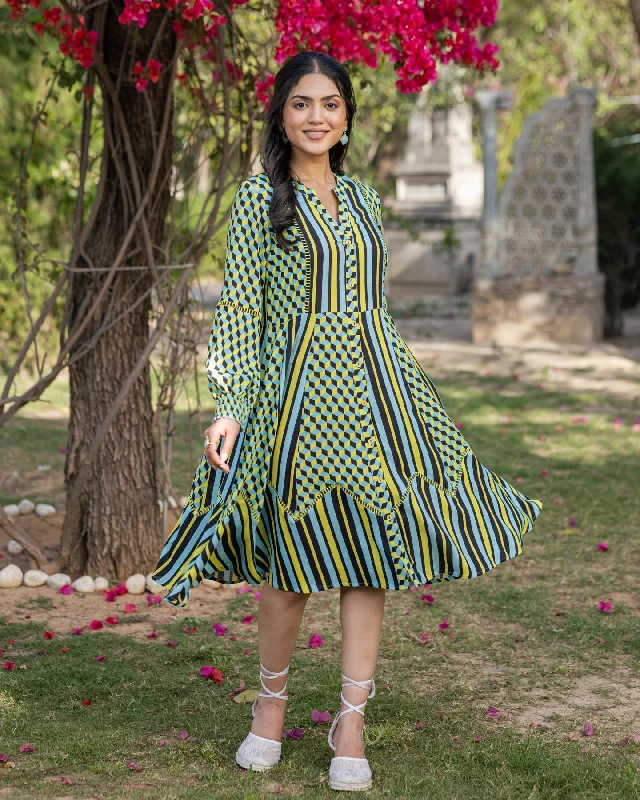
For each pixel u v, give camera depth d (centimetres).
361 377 261
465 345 1314
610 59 2656
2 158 939
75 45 392
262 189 267
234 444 263
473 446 736
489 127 1315
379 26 392
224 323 261
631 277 1370
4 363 996
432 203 1970
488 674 341
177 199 486
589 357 1187
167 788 257
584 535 518
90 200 676
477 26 437
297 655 357
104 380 438
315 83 266
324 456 257
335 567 257
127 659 353
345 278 264
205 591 438
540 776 265
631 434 777
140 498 445
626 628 383
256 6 454
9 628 381
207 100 459
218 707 312
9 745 281
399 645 367
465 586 440
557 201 1313
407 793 256
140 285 439
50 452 713
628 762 275
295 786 262
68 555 446
